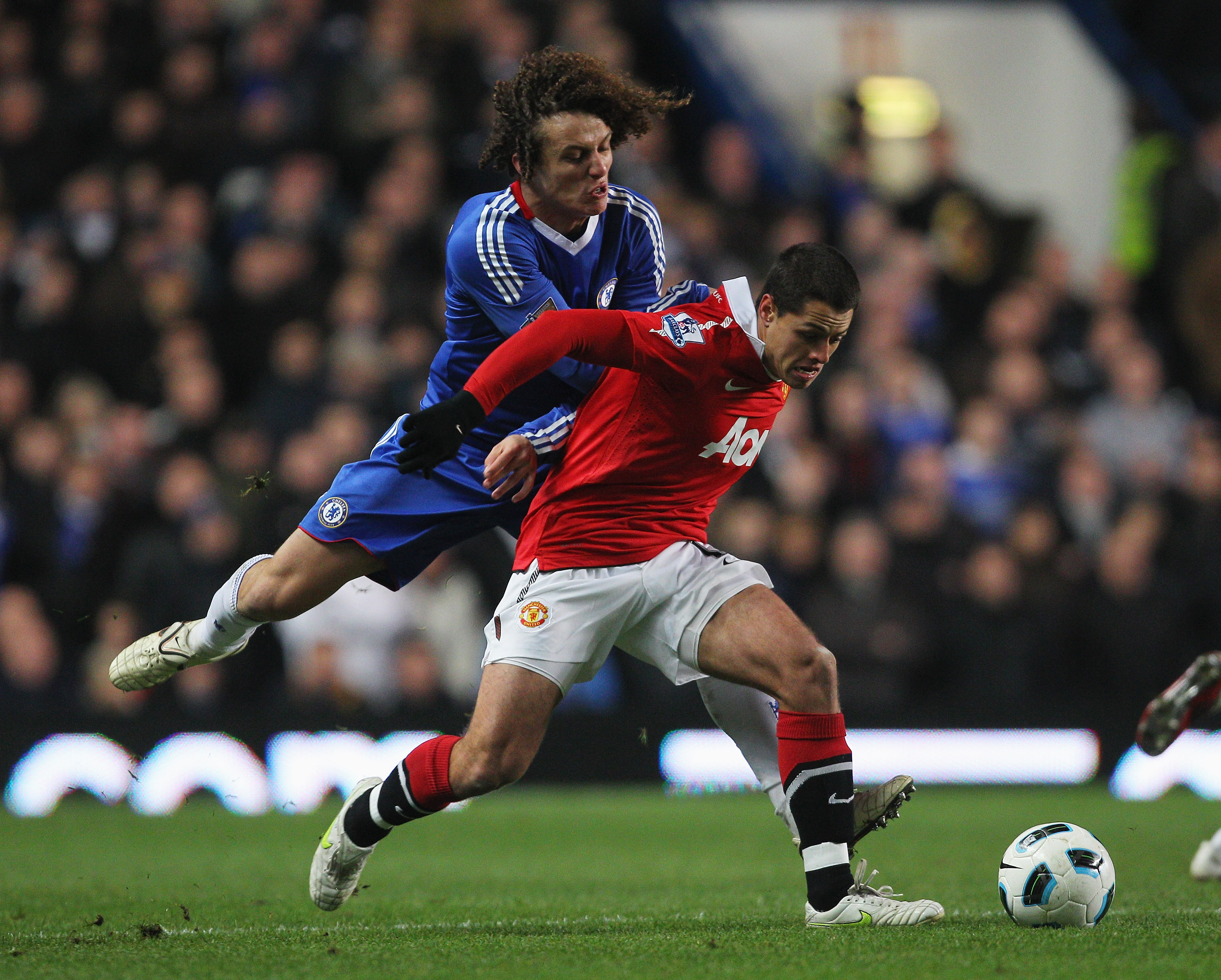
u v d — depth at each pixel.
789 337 15.34
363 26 50.62
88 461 39.56
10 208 48.53
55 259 44.91
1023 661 39.97
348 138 47.91
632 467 15.93
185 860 25.62
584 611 15.91
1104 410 47.53
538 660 15.80
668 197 47.66
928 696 40.12
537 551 16.17
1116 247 57.91
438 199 47.31
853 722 38.22
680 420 15.77
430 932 16.44
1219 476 44.72
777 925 16.53
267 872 23.72
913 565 40.31
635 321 15.46
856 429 44.19
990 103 58.69
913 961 13.35
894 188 58.06
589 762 39.28
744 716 17.14
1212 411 54.81
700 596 15.88
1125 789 39.56
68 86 49.19
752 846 27.75
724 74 57.25
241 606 17.70
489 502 17.86
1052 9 58.78
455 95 49.03
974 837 28.23
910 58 58.34
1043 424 47.22
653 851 26.98
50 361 44.16
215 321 45.38
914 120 58.28
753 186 53.97
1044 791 39.12
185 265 45.22
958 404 47.84
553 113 16.45
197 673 36.81
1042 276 52.94
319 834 30.23
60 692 37.81
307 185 45.94
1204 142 56.16
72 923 17.59
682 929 16.41
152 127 48.09
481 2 50.22
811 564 40.75
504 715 15.73
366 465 17.67
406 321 43.53
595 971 13.12
